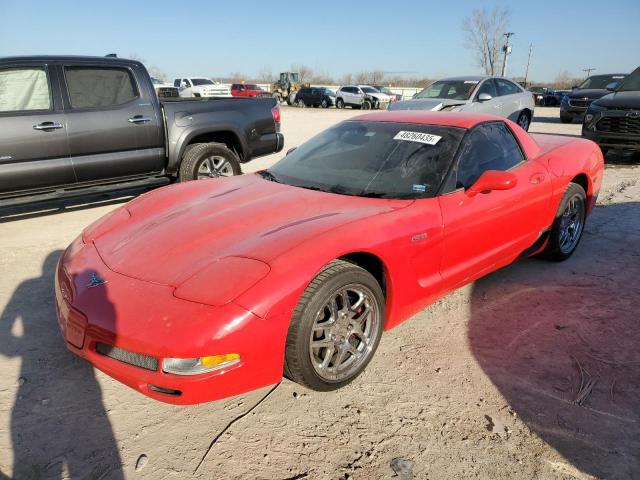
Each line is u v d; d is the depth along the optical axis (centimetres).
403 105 1096
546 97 3609
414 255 288
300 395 266
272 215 283
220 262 237
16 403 256
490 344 317
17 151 498
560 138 479
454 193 318
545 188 389
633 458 225
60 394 264
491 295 386
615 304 370
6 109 495
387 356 303
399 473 215
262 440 233
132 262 252
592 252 479
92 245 285
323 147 380
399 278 284
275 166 386
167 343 208
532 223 386
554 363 296
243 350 217
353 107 3428
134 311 221
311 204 298
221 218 284
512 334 329
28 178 510
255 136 687
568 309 363
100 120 545
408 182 320
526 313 357
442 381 279
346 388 271
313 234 250
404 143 350
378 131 372
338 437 236
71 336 238
